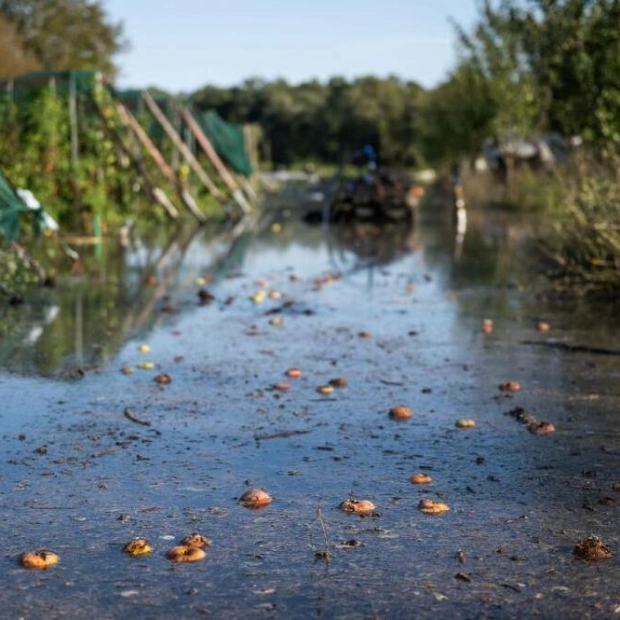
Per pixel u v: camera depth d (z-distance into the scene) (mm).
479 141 34688
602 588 3895
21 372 7664
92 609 3693
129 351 8562
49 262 14656
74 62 45438
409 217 24984
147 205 22391
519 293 12148
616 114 15914
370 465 5453
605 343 8977
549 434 6074
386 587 3896
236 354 8500
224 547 4285
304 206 31781
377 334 9477
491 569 4070
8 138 18312
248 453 5648
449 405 6793
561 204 14648
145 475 5234
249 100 101125
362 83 99500
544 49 17781
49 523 4539
